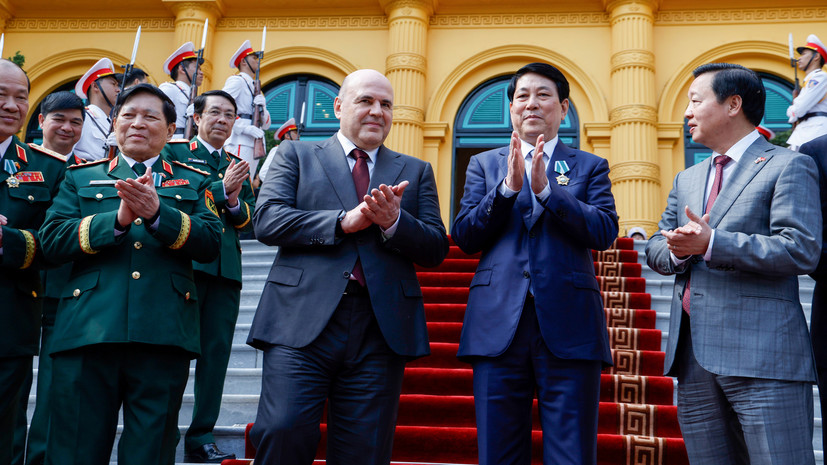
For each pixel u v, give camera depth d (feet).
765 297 8.80
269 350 9.09
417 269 21.07
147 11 39.04
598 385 9.15
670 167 34.47
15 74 10.36
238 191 14.01
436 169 35.63
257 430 8.82
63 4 39.06
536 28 37.04
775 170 9.01
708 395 9.22
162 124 10.50
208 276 13.37
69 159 14.67
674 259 9.44
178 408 9.92
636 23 35.35
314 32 38.19
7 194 10.27
